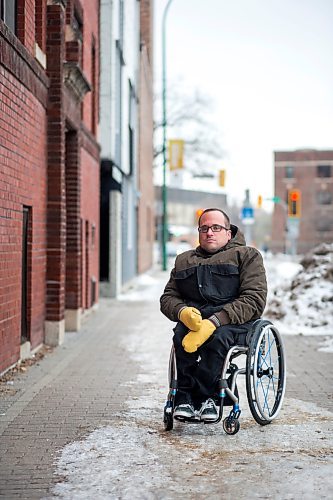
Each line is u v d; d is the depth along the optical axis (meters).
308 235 89.50
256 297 6.95
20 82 10.12
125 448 6.48
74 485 5.53
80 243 15.62
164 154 43.72
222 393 6.80
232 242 7.28
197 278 7.11
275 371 7.54
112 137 22.16
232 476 5.71
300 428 7.14
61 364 10.71
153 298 23.08
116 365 10.67
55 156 12.24
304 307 15.35
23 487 5.49
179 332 6.96
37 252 11.58
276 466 5.95
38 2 11.73
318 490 5.38
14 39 9.38
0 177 9.01
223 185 42.56
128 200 28.48
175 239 101.31
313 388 9.03
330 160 89.69
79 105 14.95
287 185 90.50
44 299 12.35
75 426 7.22
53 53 12.19
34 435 6.89
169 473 5.80
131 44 29.73
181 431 7.05
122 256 25.36
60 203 12.29
